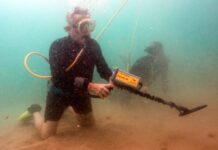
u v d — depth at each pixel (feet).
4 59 50.98
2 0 36.88
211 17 60.95
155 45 8.50
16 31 50.83
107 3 34.22
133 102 7.68
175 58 20.47
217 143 4.04
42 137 5.16
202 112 6.18
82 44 4.68
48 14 42.39
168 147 4.05
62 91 4.81
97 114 6.89
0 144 5.35
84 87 4.12
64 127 5.61
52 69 4.61
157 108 7.06
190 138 4.37
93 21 4.57
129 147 4.19
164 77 8.70
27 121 6.63
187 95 8.60
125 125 5.47
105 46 28.19
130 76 3.74
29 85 16.33
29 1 37.83
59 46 4.63
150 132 4.87
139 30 51.16
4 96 12.53
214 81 10.51
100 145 4.39
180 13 57.77
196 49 38.65
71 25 4.59
